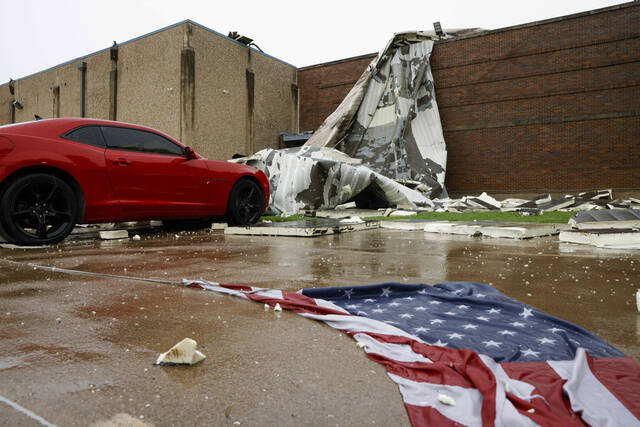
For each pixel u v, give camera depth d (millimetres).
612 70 12992
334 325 1438
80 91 14922
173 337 1324
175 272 2463
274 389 965
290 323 1474
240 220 5961
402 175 13609
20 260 2975
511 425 776
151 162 4668
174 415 848
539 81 13969
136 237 4523
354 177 8961
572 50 13508
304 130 17875
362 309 1621
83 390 959
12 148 3627
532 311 1485
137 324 1458
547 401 857
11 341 1282
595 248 3518
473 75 14906
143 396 931
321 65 17453
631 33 12719
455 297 1693
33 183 3750
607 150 13062
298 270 2510
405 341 1237
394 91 14570
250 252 3359
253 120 15164
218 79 13570
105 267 2650
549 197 10977
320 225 5051
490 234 4559
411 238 4445
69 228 4023
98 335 1341
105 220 4359
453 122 15273
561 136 13695
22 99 17797
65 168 3945
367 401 908
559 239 4137
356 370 1074
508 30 14344
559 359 1101
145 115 13242
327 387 976
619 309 1618
